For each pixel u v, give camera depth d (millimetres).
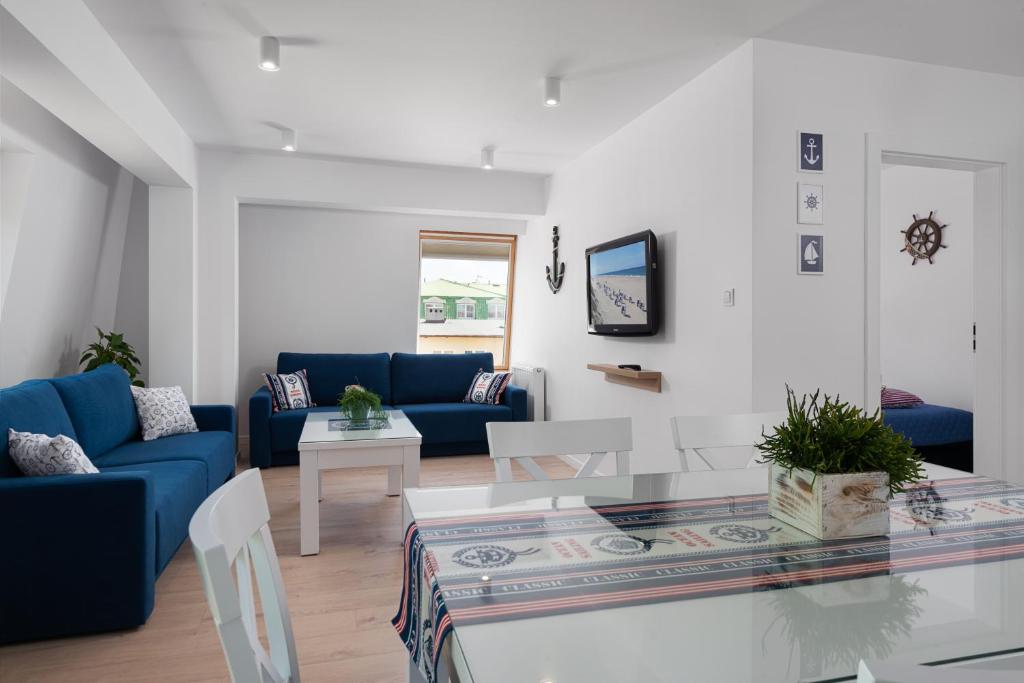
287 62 3289
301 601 2578
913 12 2723
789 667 771
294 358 5789
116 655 2145
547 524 1337
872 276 3125
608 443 2084
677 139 3617
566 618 899
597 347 4660
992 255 3473
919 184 5352
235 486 1083
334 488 4387
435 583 1022
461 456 5574
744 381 3010
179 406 4121
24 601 2207
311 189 5285
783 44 3016
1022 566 1100
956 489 1628
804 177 3043
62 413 3057
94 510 2264
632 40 3004
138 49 3137
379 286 6293
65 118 3154
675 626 876
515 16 2783
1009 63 3270
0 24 2146
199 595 2631
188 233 4766
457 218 6281
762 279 2971
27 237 3746
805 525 1278
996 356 3465
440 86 3605
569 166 5281
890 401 4617
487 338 7008
